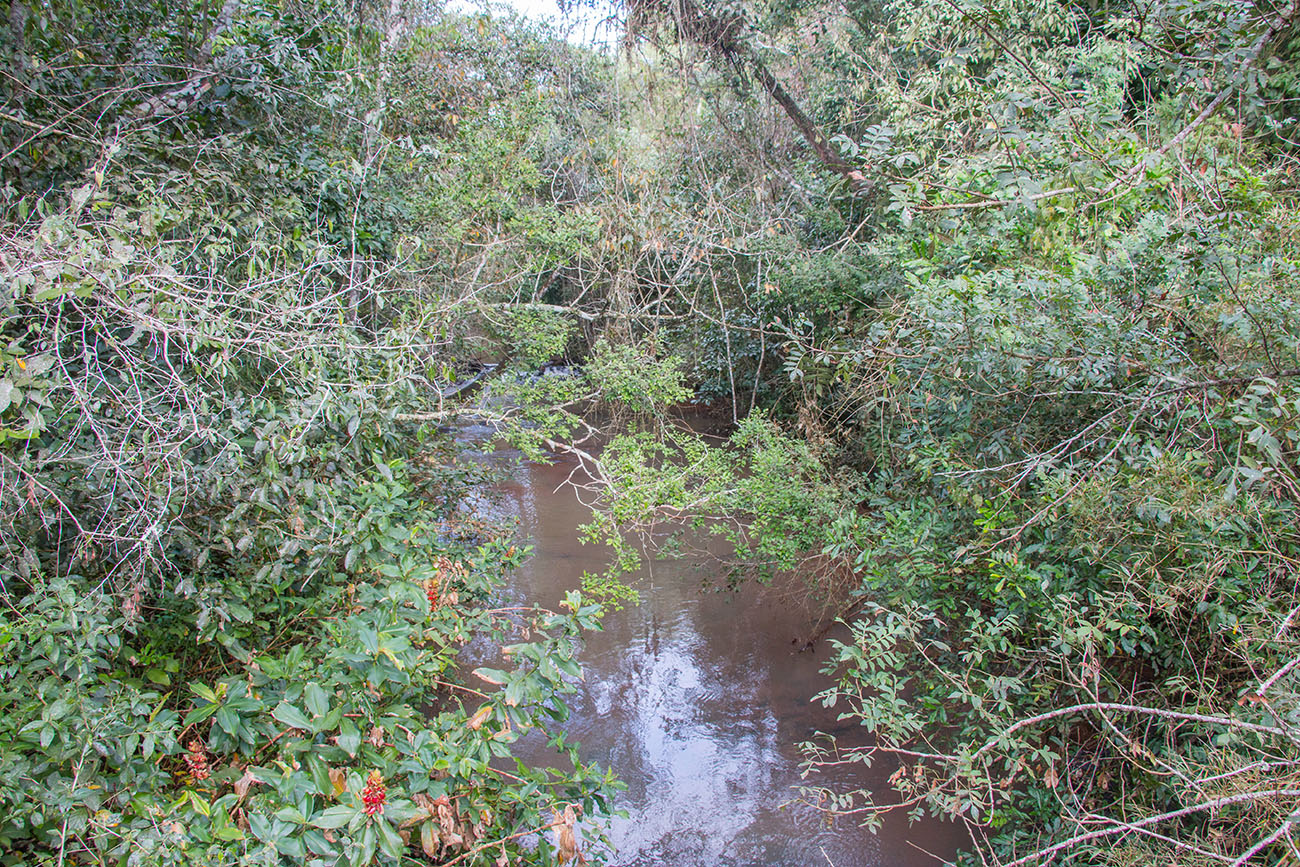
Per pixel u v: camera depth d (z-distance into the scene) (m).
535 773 2.98
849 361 4.66
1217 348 3.04
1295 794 2.11
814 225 9.66
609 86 9.80
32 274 2.42
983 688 3.70
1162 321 3.30
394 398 3.99
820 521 5.47
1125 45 4.02
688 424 11.05
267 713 2.70
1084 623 2.93
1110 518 3.11
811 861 4.09
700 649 6.00
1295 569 2.77
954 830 4.16
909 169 5.34
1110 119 2.90
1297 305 2.84
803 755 4.88
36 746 2.27
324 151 5.55
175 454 2.57
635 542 7.73
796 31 9.65
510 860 2.76
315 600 3.21
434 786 2.48
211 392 3.00
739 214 9.38
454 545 4.39
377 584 3.23
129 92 4.24
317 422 3.27
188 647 3.21
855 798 4.49
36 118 3.74
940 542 4.05
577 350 11.98
